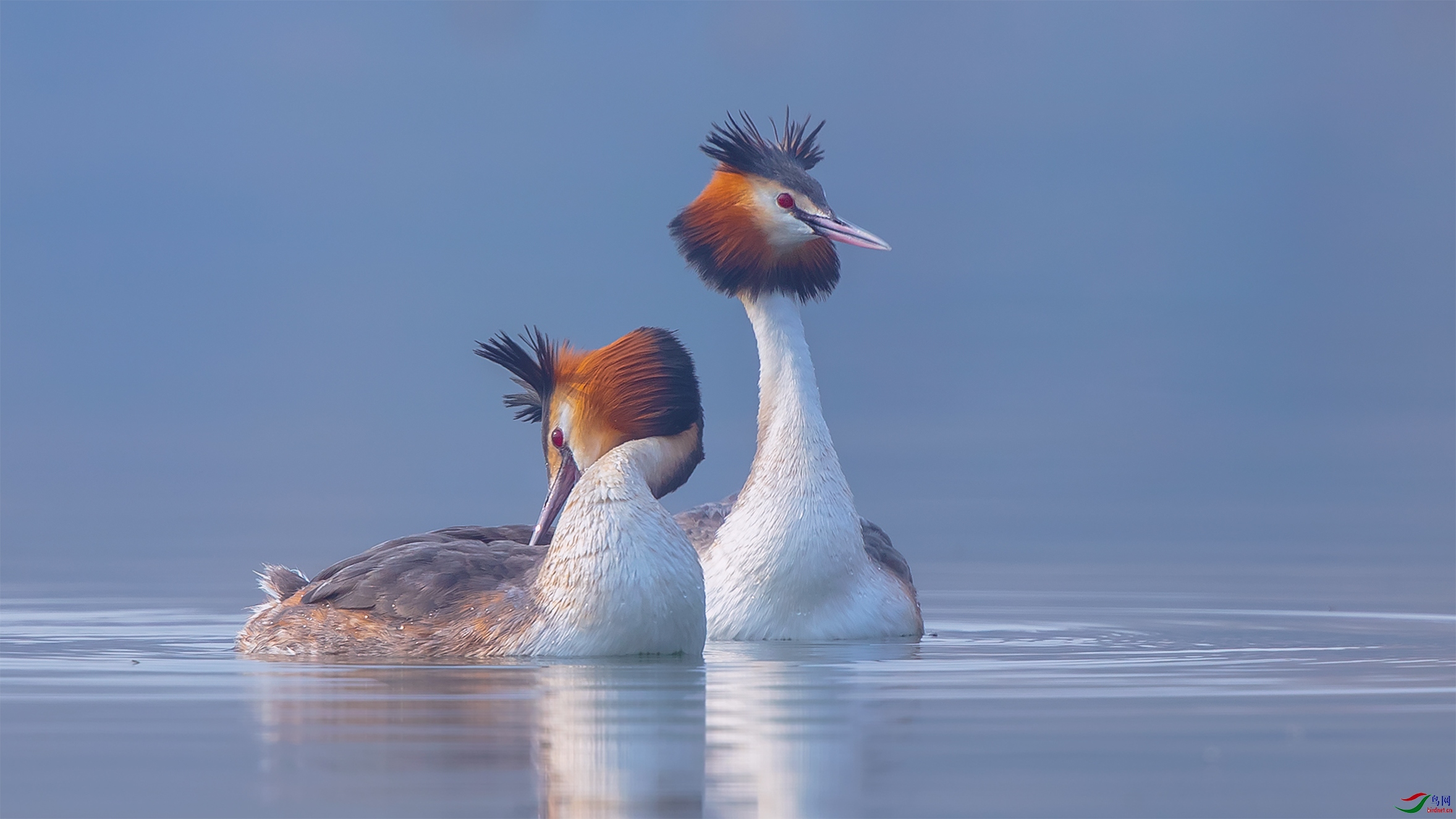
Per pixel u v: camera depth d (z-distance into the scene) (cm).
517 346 1656
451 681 1361
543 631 1496
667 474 1587
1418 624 1833
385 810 954
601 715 1207
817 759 1073
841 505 1709
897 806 965
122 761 1069
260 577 1755
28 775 1032
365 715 1207
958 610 2027
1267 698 1286
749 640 1684
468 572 1574
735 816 945
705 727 1165
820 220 1752
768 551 1686
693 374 1602
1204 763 1062
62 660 1523
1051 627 1834
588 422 1595
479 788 998
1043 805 969
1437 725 1176
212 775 1030
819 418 1731
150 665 1477
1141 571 2517
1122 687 1339
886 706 1248
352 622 1551
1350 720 1197
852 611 1698
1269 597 2134
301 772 1036
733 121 1806
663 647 1495
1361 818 948
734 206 1780
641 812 951
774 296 1778
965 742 1120
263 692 1309
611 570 1479
